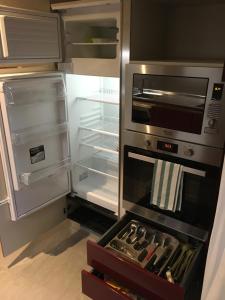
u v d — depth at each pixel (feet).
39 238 7.14
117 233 5.41
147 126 5.07
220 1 5.22
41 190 6.41
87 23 6.40
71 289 5.71
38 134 5.88
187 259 4.77
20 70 5.60
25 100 5.42
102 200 6.80
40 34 5.48
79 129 7.13
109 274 4.77
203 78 4.14
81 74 5.99
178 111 4.59
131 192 5.83
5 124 5.15
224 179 3.05
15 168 5.48
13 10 4.96
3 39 4.83
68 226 7.59
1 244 6.01
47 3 5.71
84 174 7.79
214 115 4.20
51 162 6.47
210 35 5.59
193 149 4.62
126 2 4.81
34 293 5.61
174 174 4.81
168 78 4.55
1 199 5.66
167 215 5.34
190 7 5.65
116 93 7.24
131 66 4.92
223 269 3.05
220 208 3.13
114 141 7.78
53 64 6.27
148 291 4.31
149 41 5.54
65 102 6.36
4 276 6.00
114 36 6.31
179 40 6.01
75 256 6.58
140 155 5.27
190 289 4.62
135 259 4.78
